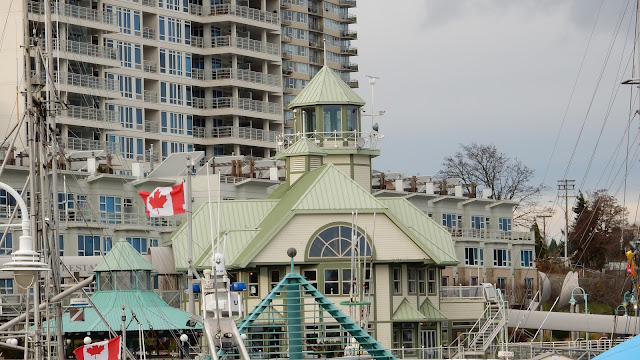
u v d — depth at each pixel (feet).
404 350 514.68
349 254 525.34
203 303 285.84
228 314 284.61
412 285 539.29
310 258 522.47
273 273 525.75
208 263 528.22
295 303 351.05
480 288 558.15
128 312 502.38
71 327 489.67
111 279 516.73
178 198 325.01
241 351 279.90
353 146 581.12
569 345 567.59
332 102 582.76
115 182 653.30
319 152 574.97
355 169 581.94
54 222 353.10
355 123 587.68
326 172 543.39
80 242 622.95
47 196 338.13
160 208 325.83
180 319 510.17
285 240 523.70
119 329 495.41
